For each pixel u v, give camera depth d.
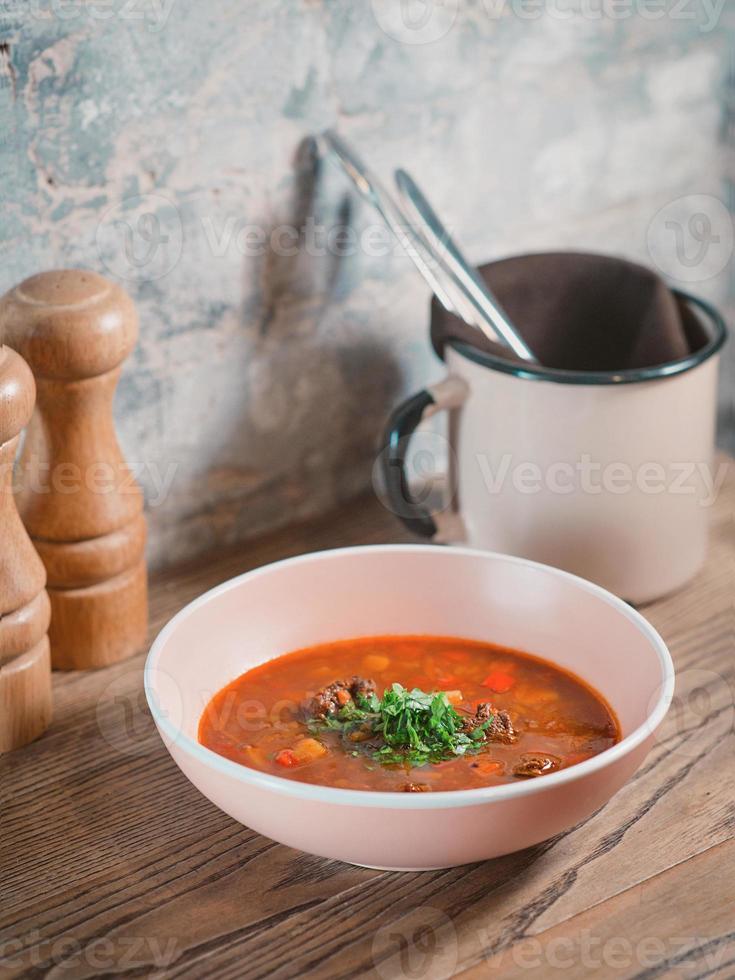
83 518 0.94
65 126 0.96
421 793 0.70
